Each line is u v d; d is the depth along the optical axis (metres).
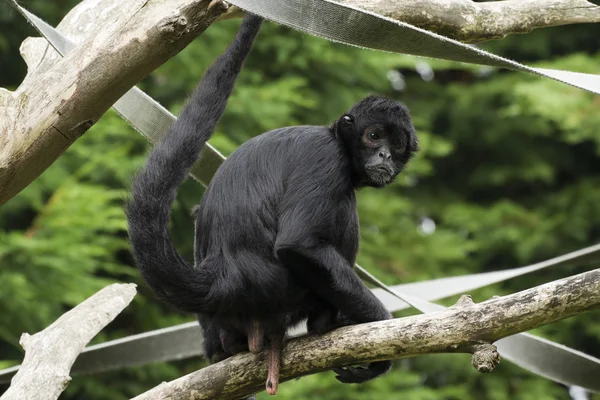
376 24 9.22
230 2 9.45
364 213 34.88
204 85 10.66
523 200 39.78
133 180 10.72
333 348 10.28
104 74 9.70
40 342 11.61
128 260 30.42
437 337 9.57
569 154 40.00
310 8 9.23
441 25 12.46
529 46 39.41
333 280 11.05
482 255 37.09
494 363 9.33
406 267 34.38
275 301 11.09
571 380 12.77
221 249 11.33
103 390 29.02
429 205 39.06
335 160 12.08
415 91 40.09
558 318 9.21
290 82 31.48
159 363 30.30
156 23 9.55
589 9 12.88
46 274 26.48
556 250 36.97
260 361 10.81
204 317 12.01
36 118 9.80
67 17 13.13
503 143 40.19
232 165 11.84
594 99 34.75
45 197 30.20
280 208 11.50
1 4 30.59
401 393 28.56
